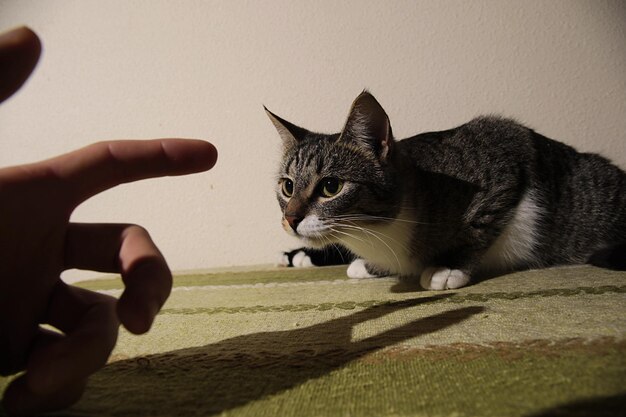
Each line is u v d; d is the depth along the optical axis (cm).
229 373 23
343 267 56
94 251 22
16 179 20
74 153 22
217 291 45
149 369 24
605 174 49
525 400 18
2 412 19
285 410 19
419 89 63
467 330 27
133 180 24
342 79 64
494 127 49
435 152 47
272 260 68
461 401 18
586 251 49
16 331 21
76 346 17
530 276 43
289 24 64
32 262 21
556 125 61
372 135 41
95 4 66
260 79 65
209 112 67
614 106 60
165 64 67
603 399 17
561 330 26
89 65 68
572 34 60
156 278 18
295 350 26
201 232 69
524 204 47
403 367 22
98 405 20
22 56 17
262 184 67
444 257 45
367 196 41
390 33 62
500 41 61
